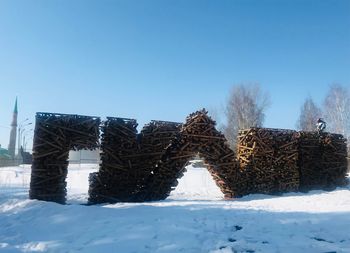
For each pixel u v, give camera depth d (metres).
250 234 8.65
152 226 8.93
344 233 8.74
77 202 14.30
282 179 17.89
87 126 14.09
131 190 14.85
